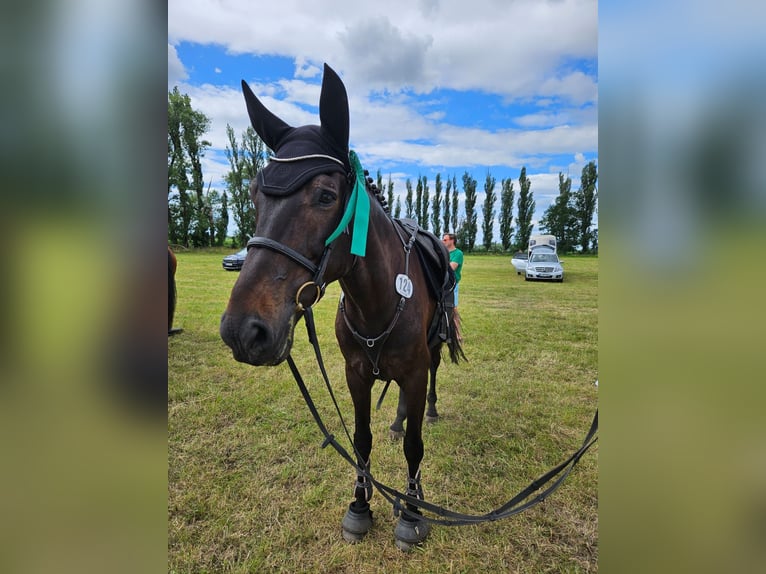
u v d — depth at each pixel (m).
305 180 1.24
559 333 6.27
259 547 1.99
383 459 2.70
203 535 2.06
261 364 1.15
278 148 1.43
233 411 3.35
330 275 1.37
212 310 7.28
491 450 2.84
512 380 4.20
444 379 4.23
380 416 3.33
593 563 1.92
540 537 2.06
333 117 1.35
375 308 1.71
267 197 1.25
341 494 2.36
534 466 2.65
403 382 1.90
